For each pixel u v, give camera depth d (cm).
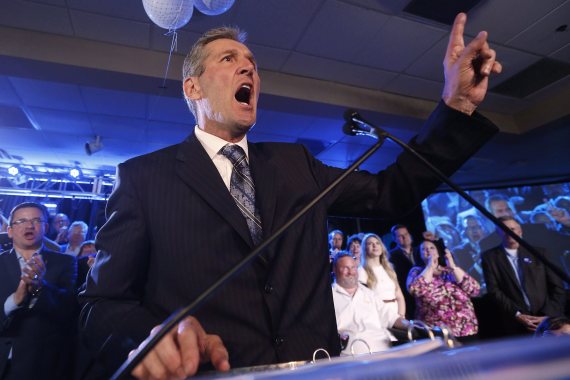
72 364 195
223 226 68
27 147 487
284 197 77
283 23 265
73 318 205
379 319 225
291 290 67
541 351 17
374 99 358
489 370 17
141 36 273
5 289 191
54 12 248
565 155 498
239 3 244
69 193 588
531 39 293
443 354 19
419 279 256
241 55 90
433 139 76
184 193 71
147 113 381
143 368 38
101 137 445
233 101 85
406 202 81
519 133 418
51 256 212
